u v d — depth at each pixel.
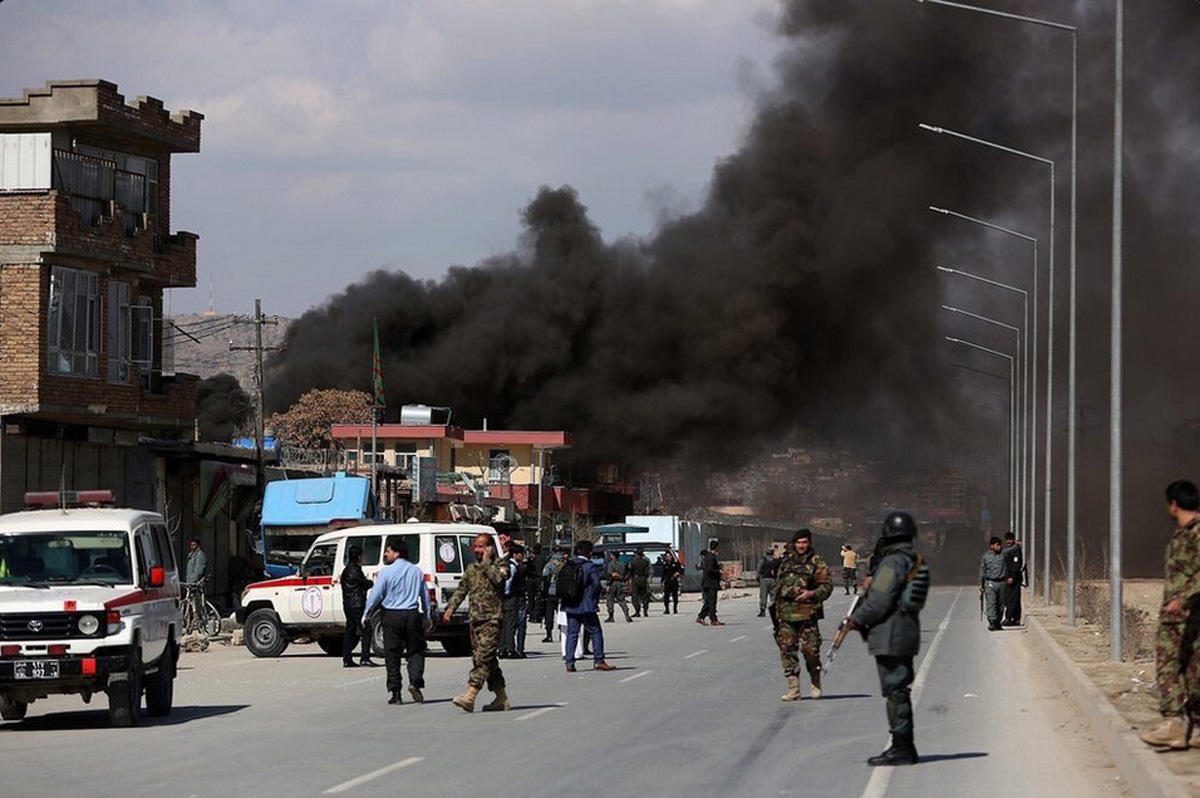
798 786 14.36
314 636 35.38
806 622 22.98
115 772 15.77
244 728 19.97
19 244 40.50
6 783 15.03
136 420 44.25
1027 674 28.12
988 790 14.12
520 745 17.64
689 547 84.25
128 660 19.95
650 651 35.03
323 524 46.88
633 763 16.03
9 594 19.92
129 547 20.86
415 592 23.08
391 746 17.67
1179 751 14.62
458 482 81.06
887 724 19.64
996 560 43.34
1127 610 37.56
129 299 44.91
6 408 40.12
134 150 47.25
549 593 40.47
